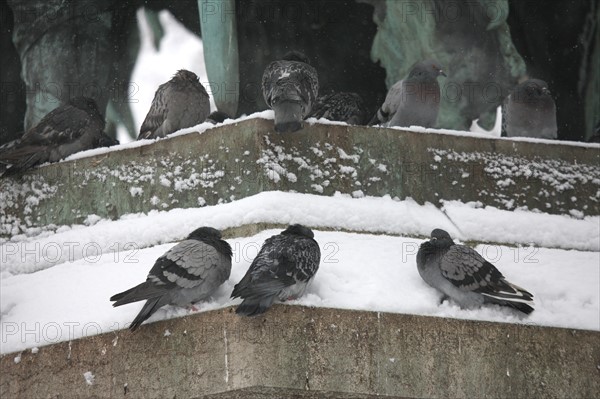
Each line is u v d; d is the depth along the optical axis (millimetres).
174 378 13305
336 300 13258
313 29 20469
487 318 13586
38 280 15266
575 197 15930
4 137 19938
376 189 15133
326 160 14969
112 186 15781
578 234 15523
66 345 13977
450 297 13633
